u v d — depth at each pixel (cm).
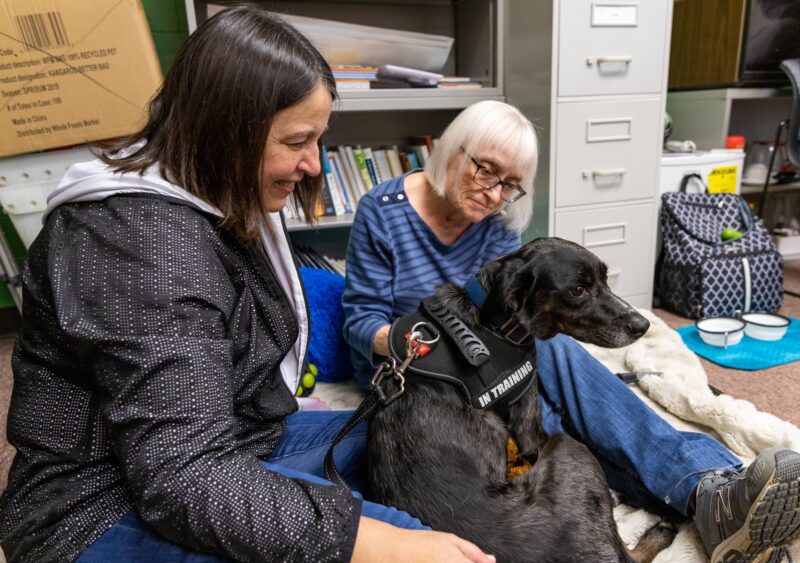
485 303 127
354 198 292
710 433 163
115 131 220
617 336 134
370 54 267
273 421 119
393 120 323
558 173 261
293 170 96
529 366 130
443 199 159
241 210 94
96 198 86
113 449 87
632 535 129
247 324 103
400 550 80
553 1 236
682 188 296
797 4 290
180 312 79
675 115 340
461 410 118
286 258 113
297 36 91
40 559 85
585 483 111
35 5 200
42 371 89
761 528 104
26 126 211
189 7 227
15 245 288
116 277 80
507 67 279
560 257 133
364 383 176
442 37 274
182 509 74
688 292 278
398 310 170
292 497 79
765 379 212
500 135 143
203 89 86
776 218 369
